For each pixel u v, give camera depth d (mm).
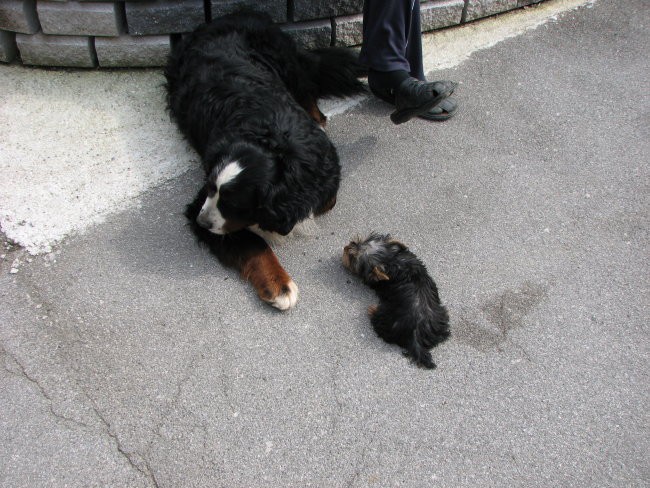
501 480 2064
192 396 2145
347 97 2926
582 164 2742
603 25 3258
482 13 3221
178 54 2686
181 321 2273
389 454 2086
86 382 2152
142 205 2506
